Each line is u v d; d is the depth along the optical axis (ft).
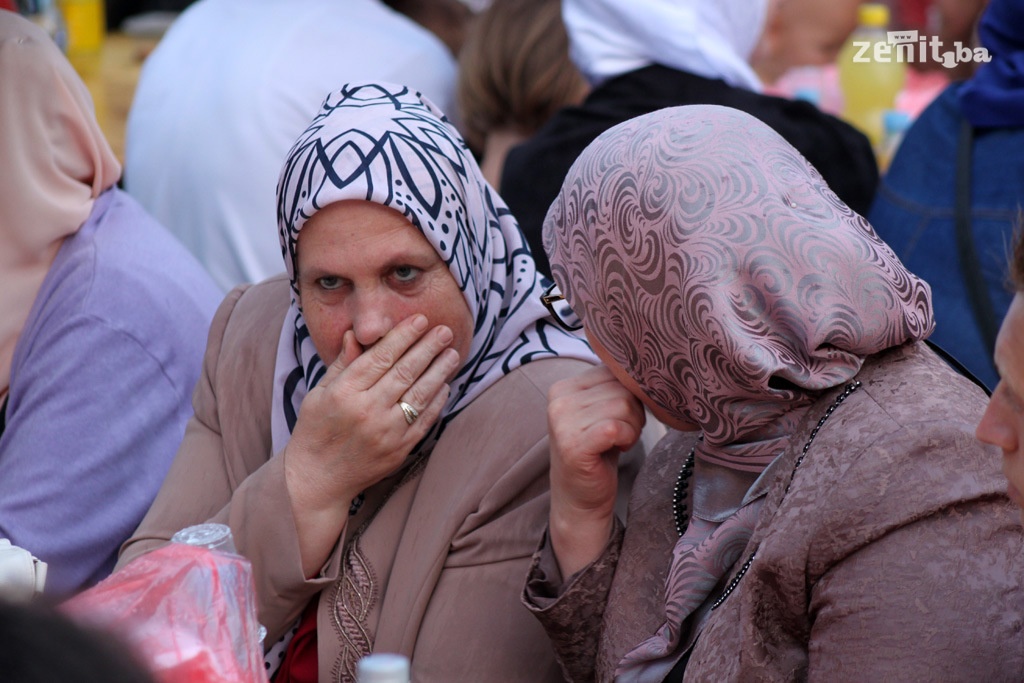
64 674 9.04
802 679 17.03
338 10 42.75
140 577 16.38
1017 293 14.70
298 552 22.99
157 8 62.34
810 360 17.26
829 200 18.37
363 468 23.26
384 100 24.48
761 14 36.65
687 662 18.39
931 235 30.99
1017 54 30.55
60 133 29.81
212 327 27.78
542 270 33.30
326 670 23.49
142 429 28.86
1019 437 14.49
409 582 23.34
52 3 43.06
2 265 29.66
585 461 20.31
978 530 15.79
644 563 20.49
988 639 15.40
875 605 15.80
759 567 16.80
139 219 31.35
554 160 33.83
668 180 18.30
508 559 22.89
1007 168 30.12
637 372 19.72
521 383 24.29
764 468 18.69
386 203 22.30
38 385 28.84
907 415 16.69
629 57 34.81
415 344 23.26
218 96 41.14
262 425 26.21
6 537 27.61
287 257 24.13
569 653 21.24
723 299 17.47
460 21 48.96
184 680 15.12
